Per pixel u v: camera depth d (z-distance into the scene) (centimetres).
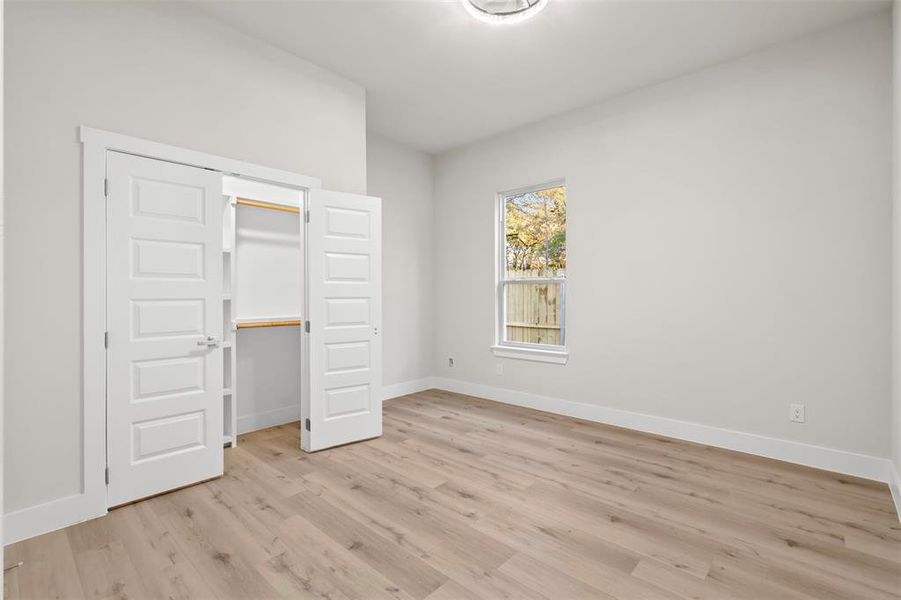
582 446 352
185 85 282
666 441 364
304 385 347
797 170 315
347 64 351
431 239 565
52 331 234
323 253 346
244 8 286
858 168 293
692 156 362
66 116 239
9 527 219
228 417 356
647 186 387
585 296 429
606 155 413
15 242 224
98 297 247
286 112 333
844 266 299
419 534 226
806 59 312
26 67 227
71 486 238
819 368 308
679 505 256
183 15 282
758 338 332
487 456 332
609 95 404
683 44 323
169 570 198
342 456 333
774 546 215
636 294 395
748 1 276
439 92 398
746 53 335
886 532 227
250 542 219
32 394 228
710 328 354
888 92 284
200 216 287
